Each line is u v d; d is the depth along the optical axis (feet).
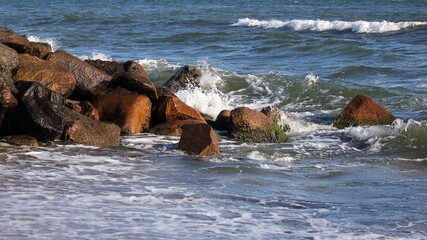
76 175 92.17
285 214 79.66
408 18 385.70
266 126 123.95
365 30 319.68
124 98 124.36
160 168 98.94
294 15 422.00
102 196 82.84
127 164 100.27
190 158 106.32
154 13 424.05
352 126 135.44
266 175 98.68
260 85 172.55
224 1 570.05
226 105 150.61
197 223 74.28
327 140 126.52
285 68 205.77
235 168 101.14
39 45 125.90
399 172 104.17
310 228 74.74
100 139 111.55
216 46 257.14
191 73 154.10
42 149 105.19
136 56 228.02
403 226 76.64
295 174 100.68
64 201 79.87
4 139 107.76
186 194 85.87
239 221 75.87
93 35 290.76
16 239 66.39
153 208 79.05
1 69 112.98
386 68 200.23
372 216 80.23
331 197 88.53
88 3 538.47
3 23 352.69
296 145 121.08
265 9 479.00
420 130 120.57
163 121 125.80
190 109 126.93
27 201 79.00
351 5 512.22
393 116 136.46
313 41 256.93
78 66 124.67
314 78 172.35
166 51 245.65
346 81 179.32
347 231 74.23
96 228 70.79
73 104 120.88
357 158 112.98
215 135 112.47
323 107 158.51
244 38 277.44
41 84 111.34
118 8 480.23
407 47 249.55
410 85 177.78
